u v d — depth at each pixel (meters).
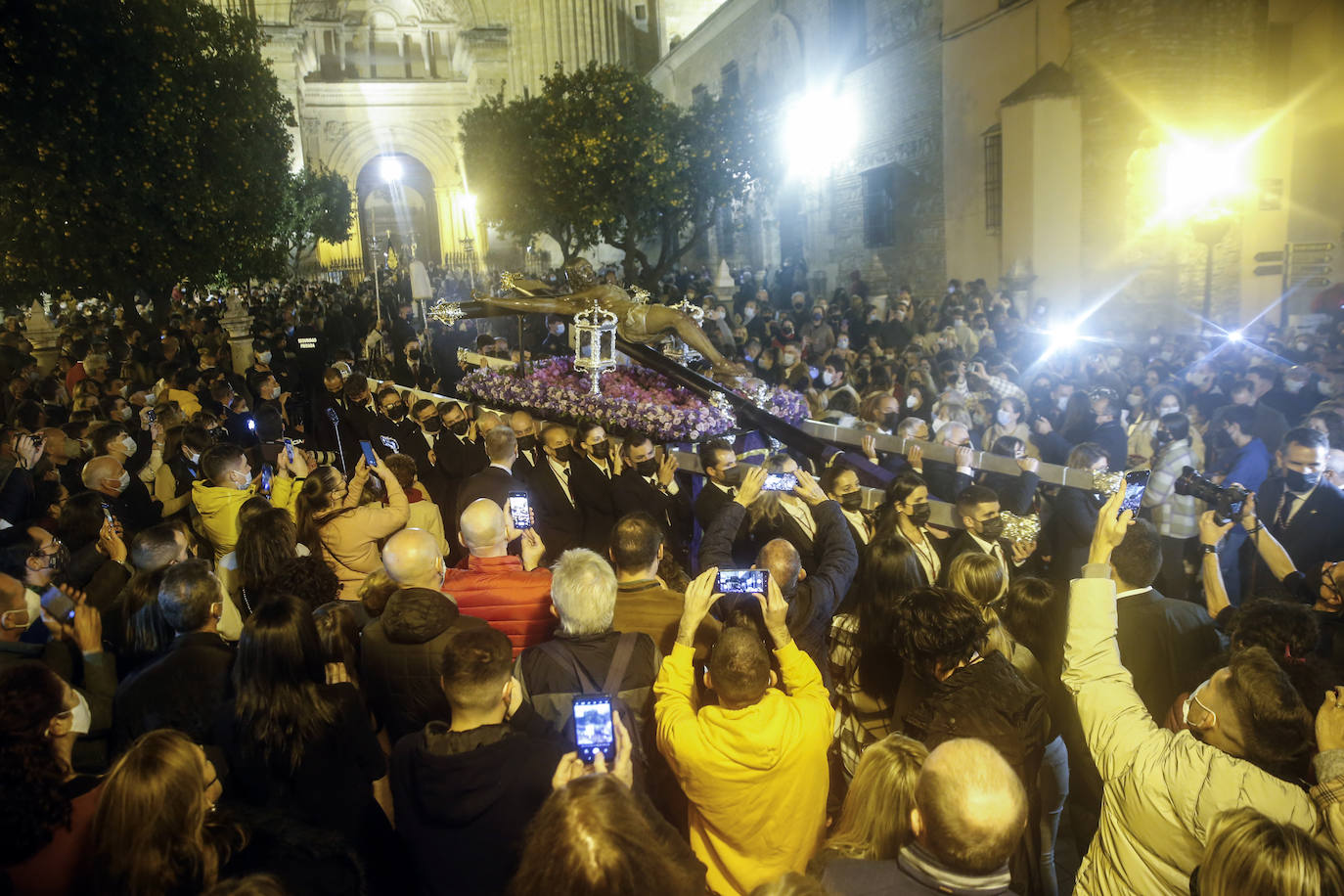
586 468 6.30
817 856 2.47
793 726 2.69
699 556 3.95
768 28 28.17
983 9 17.91
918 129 20.62
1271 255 15.82
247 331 23.16
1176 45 14.47
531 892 1.79
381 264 44.47
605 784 1.90
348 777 2.93
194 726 3.21
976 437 8.15
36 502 6.46
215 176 17.19
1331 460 5.58
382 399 8.59
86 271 15.16
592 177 19.88
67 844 2.35
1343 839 2.13
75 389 10.70
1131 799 2.45
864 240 23.30
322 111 42.06
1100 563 2.84
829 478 5.07
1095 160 15.45
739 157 20.92
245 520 4.45
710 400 8.05
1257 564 5.35
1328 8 15.98
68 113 14.20
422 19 42.81
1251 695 2.33
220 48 18.61
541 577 3.90
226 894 1.88
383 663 3.27
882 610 3.62
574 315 9.05
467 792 2.51
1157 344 12.24
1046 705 3.07
